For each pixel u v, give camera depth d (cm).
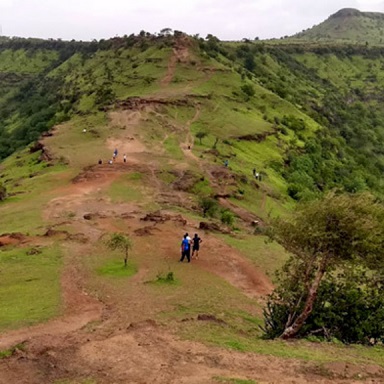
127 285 2545
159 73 12112
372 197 1856
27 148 9131
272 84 13488
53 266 2797
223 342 1673
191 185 5566
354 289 1962
